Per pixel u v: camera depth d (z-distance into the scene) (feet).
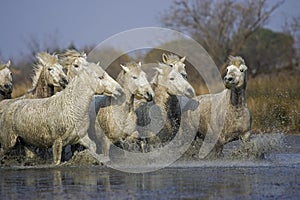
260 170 169.89
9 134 194.39
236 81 189.16
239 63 191.42
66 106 184.24
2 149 198.70
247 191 134.21
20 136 193.16
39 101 190.49
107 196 129.80
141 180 152.97
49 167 183.21
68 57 190.80
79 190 137.90
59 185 145.59
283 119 302.04
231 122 194.39
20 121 190.70
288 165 181.68
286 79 408.05
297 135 284.82
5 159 197.26
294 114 302.25
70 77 189.37
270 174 161.07
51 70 200.64
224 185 142.72
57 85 200.13
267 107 307.37
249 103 317.42
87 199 126.62
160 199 125.90
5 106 202.08
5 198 129.49
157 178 156.25
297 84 363.76
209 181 149.28
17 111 192.65
